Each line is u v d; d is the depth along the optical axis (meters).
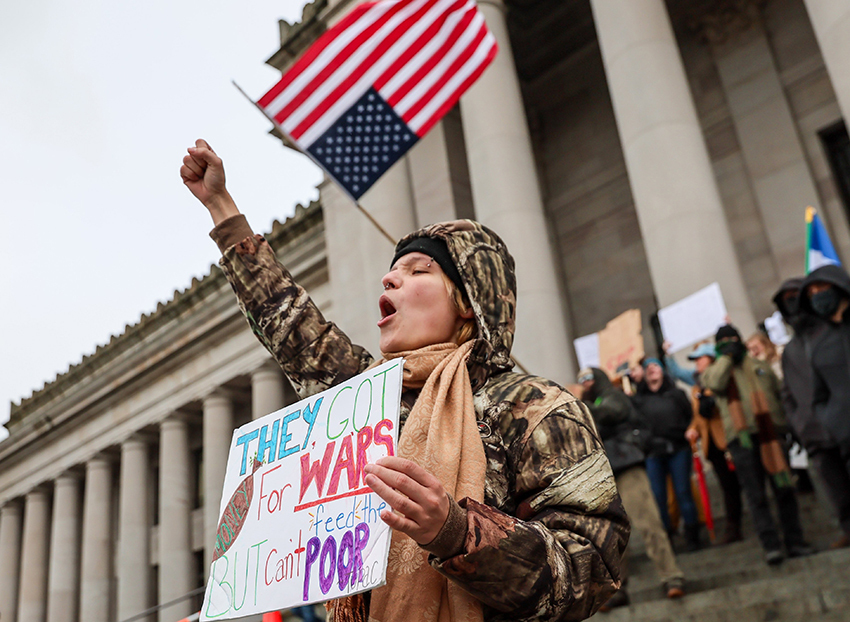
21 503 31.94
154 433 27.34
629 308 16.67
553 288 12.59
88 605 26.20
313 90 7.53
